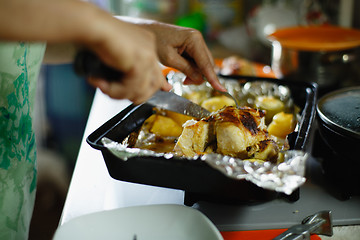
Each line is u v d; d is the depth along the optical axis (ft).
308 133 1.85
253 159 1.79
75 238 1.61
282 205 1.92
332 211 1.86
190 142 1.91
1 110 2.00
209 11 5.75
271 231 1.78
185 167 1.65
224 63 3.75
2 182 2.06
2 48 1.91
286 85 2.52
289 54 3.18
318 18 4.50
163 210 1.71
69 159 5.20
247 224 1.80
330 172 2.06
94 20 1.17
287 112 2.41
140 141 2.14
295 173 1.57
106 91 1.38
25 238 2.24
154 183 1.76
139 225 1.66
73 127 5.36
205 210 1.90
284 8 4.88
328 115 1.96
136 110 2.18
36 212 4.58
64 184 4.95
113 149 1.69
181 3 5.71
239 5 5.77
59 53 2.60
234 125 1.85
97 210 1.93
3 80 1.97
